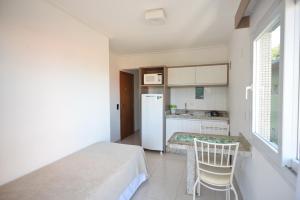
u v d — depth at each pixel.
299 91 1.01
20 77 1.68
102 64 2.99
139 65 4.57
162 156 3.68
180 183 2.55
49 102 2.00
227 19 2.41
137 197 2.21
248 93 1.94
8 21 1.57
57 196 1.45
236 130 2.66
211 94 4.10
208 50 3.98
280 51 1.09
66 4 1.98
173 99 4.43
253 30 1.68
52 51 2.02
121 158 2.21
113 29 2.76
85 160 2.13
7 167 1.60
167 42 3.51
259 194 1.55
